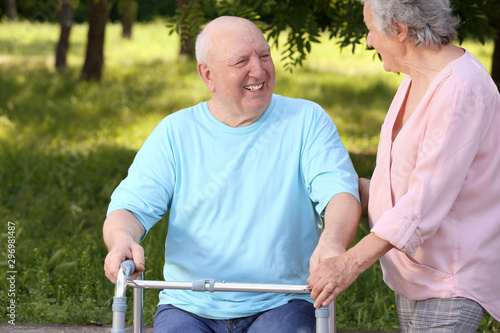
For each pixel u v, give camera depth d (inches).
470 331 82.4
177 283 79.4
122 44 821.2
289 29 214.2
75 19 1087.0
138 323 90.7
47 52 735.7
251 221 93.7
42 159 292.0
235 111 95.4
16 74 542.3
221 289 79.0
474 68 80.7
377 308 147.6
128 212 93.6
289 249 93.7
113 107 433.1
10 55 689.6
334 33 200.8
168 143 97.6
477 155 80.7
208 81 97.0
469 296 81.4
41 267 161.5
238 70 92.2
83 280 158.6
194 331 89.1
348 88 501.0
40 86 495.2
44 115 408.8
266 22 210.1
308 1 194.9
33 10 971.3
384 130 90.2
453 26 82.6
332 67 620.4
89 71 521.0
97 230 191.3
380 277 158.4
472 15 166.6
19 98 456.1
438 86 80.9
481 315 82.7
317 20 209.2
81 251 179.3
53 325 136.7
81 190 250.2
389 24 82.4
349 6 182.7
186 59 631.8
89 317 142.3
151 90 480.1
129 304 148.7
